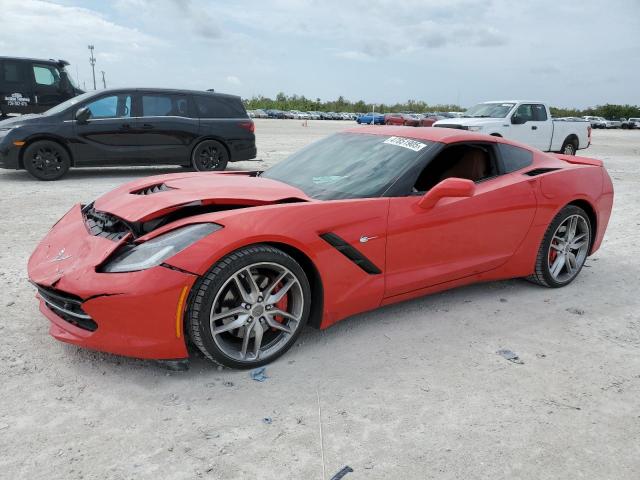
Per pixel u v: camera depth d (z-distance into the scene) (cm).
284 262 284
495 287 436
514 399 272
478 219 364
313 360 304
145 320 257
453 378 290
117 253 273
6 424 239
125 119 941
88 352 304
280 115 6806
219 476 211
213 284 264
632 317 384
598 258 530
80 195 773
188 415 249
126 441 230
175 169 1136
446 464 222
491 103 1524
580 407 268
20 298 379
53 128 893
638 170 1302
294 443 232
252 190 320
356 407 260
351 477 212
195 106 1004
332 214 304
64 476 208
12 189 812
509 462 225
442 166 389
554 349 330
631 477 220
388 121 3962
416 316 370
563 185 413
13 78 1223
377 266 324
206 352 275
